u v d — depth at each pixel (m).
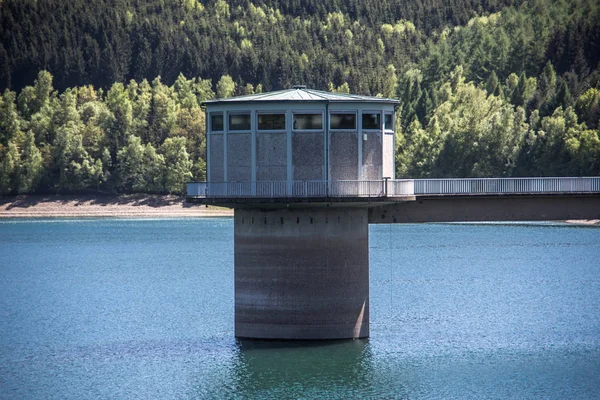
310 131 112.50
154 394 106.00
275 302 113.94
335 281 113.69
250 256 114.75
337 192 111.88
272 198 111.00
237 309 116.25
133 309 165.88
